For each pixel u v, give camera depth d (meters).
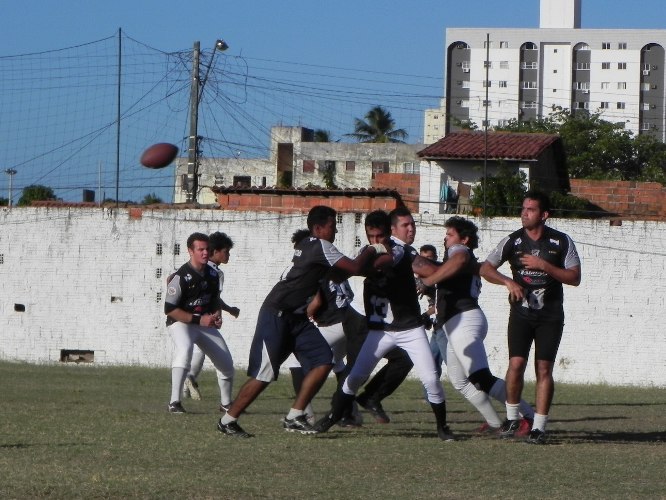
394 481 14.10
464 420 22.67
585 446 17.72
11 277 48.19
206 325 22.38
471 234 18.80
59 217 47.88
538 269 17.52
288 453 16.12
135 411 22.42
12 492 12.62
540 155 60.09
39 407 22.94
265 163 112.25
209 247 22.92
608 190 62.25
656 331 43.12
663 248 43.12
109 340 47.47
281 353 17.91
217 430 18.33
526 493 13.48
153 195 54.12
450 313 19.08
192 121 54.97
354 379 18.28
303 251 17.62
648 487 13.99
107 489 12.91
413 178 61.59
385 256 17.53
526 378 42.66
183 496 12.72
